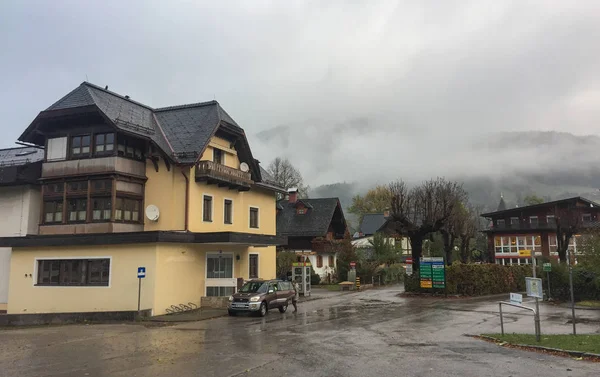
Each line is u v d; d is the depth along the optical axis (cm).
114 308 2228
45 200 2556
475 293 3238
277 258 4094
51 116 2478
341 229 5419
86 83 2569
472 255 6700
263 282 2262
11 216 2703
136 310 2177
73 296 2319
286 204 5344
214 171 2603
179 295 2328
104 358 1123
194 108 2884
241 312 2138
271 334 1512
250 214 3250
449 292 3141
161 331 1638
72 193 2498
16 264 2466
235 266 2827
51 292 2367
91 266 2330
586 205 6219
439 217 3522
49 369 1005
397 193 3775
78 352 1213
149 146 2573
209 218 2716
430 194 3631
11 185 2711
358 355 1121
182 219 2498
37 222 2711
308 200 5322
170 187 2550
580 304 2684
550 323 1812
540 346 1165
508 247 6738
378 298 3084
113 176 2402
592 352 1061
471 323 1806
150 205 2508
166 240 2195
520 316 2062
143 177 2581
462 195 4731
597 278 2906
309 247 4912
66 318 2036
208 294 2555
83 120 2506
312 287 4359
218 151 2881
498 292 3494
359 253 4866
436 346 1252
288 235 4984
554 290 3034
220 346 1278
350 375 909
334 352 1166
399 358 1077
